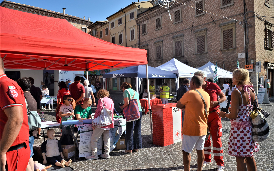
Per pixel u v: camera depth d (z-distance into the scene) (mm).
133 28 28312
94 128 4363
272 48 18078
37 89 6113
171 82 22203
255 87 15812
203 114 3041
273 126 7199
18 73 12797
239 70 2830
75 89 6039
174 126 5516
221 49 18078
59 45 3820
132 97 4727
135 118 4648
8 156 1748
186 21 21047
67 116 4691
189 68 10844
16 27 3633
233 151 2832
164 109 5270
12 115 1635
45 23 4355
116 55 4742
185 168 3104
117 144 5121
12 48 3291
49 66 7223
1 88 1666
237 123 2799
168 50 23031
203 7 19391
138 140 4867
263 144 5320
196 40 20125
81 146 4410
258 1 16547
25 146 1884
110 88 32719
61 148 4188
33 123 3371
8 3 24516
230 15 17484
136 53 5215
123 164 4117
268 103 14062
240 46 16875
